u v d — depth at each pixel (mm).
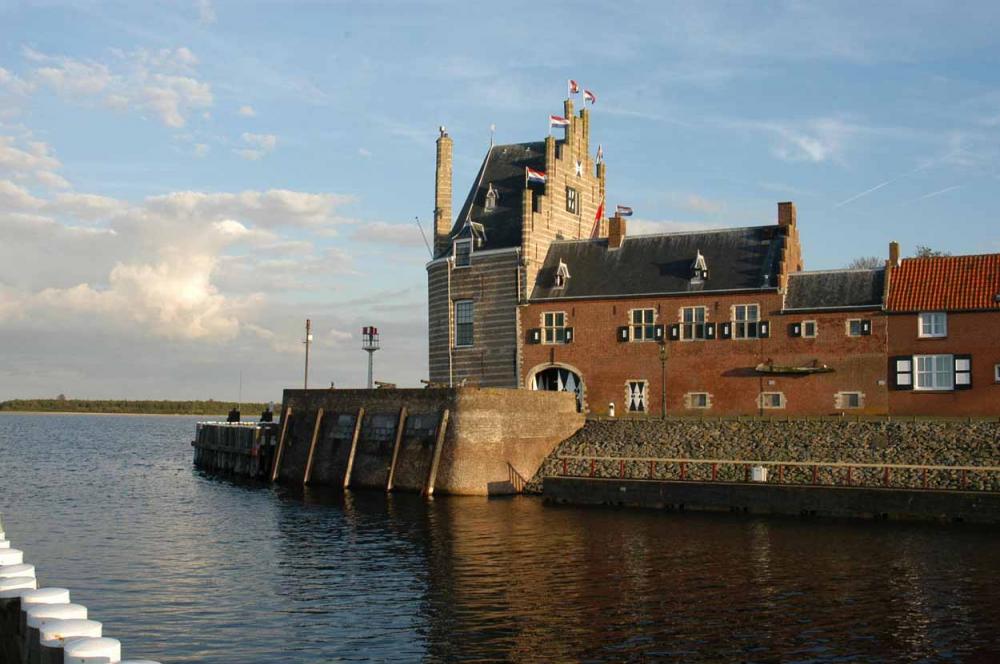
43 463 84250
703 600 29328
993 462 44688
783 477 47156
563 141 72250
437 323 70500
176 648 25062
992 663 23656
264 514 47719
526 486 54125
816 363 57125
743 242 62219
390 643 25469
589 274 65438
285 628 26875
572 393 58812
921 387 54562
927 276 55906
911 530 39812
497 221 70125
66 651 13531
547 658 24219
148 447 111750
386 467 56250
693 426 54469
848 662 23766
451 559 35500
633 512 45750
